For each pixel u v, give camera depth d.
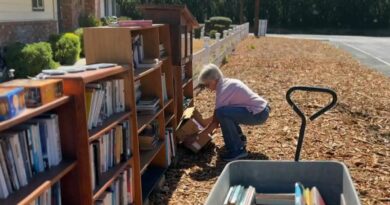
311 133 7.04
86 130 3.22
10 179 2.70
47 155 3.08
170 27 6.12
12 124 2.53
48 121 3.07
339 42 29.56
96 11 20.55
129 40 4.23
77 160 3.26
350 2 48.91
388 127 7.46
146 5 6.09
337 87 11.23
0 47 11.08
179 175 5.67
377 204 4.71
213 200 2.98
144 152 5.18
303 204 3.12
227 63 15.97
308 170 3.49
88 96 3.50
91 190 3.31
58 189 3.13
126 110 4.25
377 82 12.26
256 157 6.13
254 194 3.37
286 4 50.09
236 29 22.59
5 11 12.00
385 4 48.47
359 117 8.12
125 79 4.22
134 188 4.40
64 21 17.31
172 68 6.04
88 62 4.31
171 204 4.87
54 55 11.77
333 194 3.48
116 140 3.99
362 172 5.53
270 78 12.62
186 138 6.25
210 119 6.59
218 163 6.03
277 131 7.18
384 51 23.14
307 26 50.06
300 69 14.65
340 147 6.43
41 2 14.30
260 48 22.17
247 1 49.22
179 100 6.46
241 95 5.96
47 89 2.92
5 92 2.58
